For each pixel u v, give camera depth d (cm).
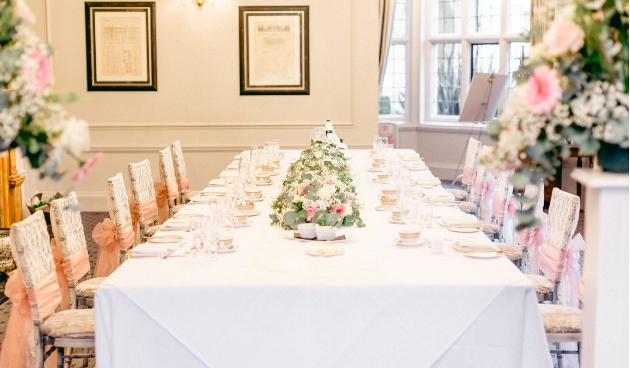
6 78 207
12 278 325
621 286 211
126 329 281
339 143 717
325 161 456
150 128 866
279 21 855
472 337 281
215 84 863
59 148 212
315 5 855
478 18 1062
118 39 850
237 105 868
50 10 842
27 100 208
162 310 280
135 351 282
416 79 1109
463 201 677
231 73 862
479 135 995
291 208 376
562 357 359
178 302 280
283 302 279
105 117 862
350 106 870
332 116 871
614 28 203
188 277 290
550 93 197
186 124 867
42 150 214
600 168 224
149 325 281
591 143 204
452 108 1103
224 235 344
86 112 860
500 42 1041
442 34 1095
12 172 669
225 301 279
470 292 279
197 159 875
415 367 282
